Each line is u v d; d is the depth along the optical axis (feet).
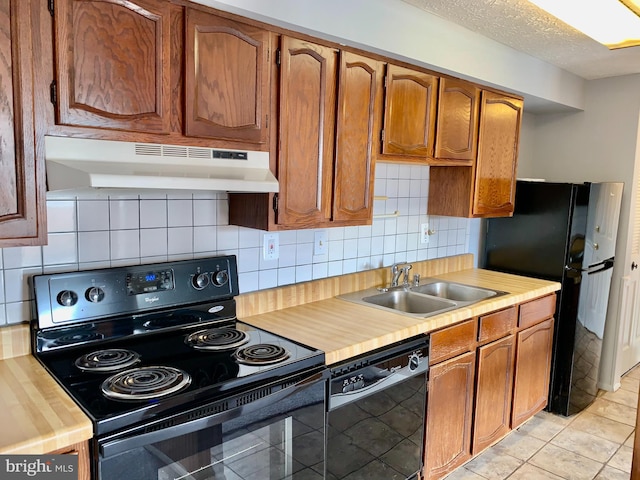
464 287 9.37
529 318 9.09
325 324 6.57
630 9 6.26
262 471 4.83
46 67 4.16
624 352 12.32
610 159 11.29
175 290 6.01
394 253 9.46
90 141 4.45
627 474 8.33
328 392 5.49
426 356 6.84
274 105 5.83
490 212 9.70
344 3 6.11
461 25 7.67
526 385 9.34
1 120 4.01
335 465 5.74
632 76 10.82
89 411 3.87
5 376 4.56
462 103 8.48
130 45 4.58
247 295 6.88
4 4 3.92
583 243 10.02
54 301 5.11
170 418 4.09
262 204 6.06
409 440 6.81
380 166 8.87
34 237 4.28
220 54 5.23
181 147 5.02
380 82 7.06
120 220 5.72
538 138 12.40
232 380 4.57
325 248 8.14
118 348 5.40
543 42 8.46
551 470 8.44
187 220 6.30
